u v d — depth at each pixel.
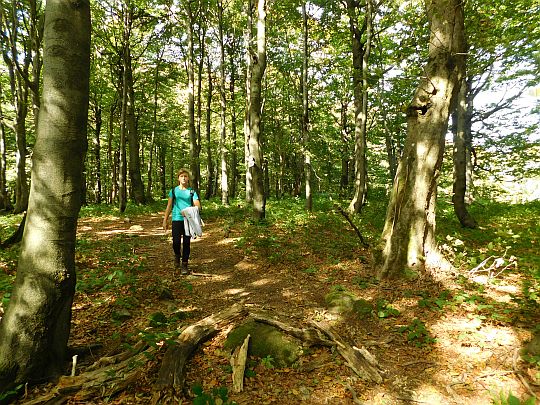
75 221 3.15
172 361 3.34
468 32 6.45
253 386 3.22
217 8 19.09
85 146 3.18
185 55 22.69
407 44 7.38
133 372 3.16
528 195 24.92
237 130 29.44
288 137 22.61
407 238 6.03
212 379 3.29
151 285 5.73
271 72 24.88
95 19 15.86
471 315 4.49
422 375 3.39
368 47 12.38
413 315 4.63
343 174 25.06
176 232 6.78
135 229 11.91
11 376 2.88
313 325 4.20
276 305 5.19
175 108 27.98
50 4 2.92
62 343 3.22
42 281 2.97
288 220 11.34
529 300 4.56
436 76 5.98
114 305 4.88
